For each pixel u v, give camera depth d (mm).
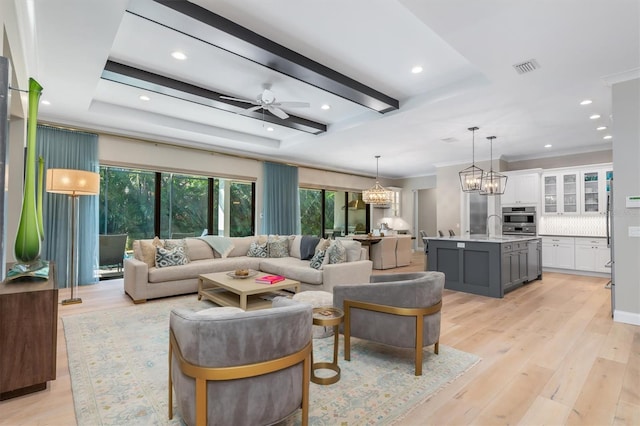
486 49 2975
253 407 1550
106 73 3648
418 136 6086
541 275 6238
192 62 3668
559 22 2562
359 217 10703
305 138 6531
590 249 6590
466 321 3678
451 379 2334
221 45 3010
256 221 7691
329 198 9781
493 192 6199
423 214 12203
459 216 8531
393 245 7770
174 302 4387
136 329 3314
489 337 3172
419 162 8789
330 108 5125
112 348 2834
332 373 2412
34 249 2537
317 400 2057
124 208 5992
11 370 2049
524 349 2873
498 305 4363
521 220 7477
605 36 2756
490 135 6020
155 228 6297
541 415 1913
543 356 2730
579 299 4691
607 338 3141
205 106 5047
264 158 7859
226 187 7352
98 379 2297
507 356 2727
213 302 4406
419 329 2412
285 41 3180
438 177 9000
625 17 2486
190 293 4906
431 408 1979
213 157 6961
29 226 2531
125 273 4750
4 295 2043
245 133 6590
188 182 6766
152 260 4707
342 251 4805
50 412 1921
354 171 10180
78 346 2869
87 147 5379
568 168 6980
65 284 5121
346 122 5617
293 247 6070
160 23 2674
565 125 5359
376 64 3648
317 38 3137
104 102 4883
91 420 1837
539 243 6242
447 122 5188
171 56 3539
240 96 4605
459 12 2441
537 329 3406
